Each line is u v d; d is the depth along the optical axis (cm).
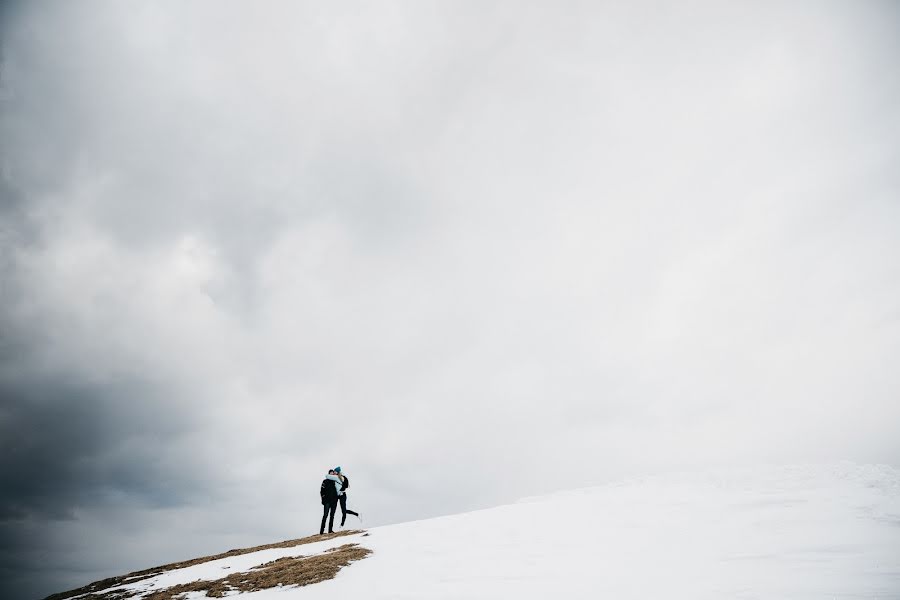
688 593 727
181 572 1612
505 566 1061
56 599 1572
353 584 1062
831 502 1284
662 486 1944
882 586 667
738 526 1173
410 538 1571
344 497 2155
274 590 1127
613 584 826
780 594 673
